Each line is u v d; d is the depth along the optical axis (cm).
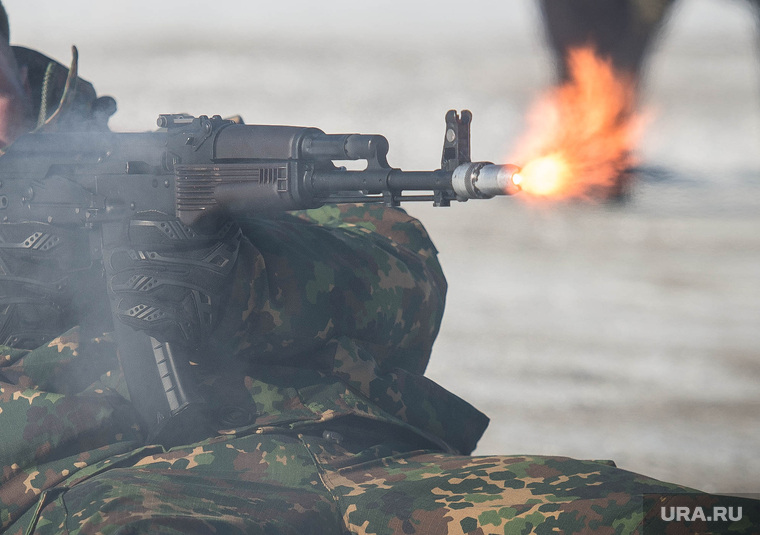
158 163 922
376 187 827
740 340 3098
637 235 5150
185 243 913
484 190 772
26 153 965
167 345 943
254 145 873
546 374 2667
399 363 1115
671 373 2694
